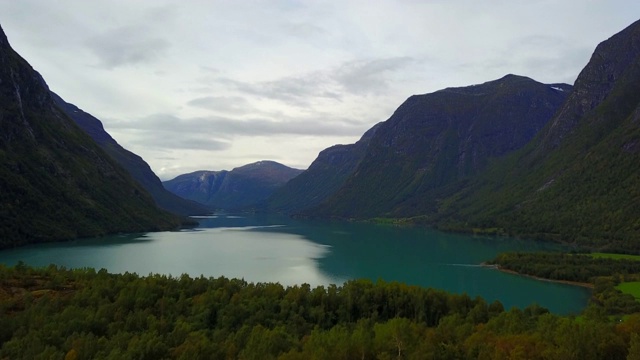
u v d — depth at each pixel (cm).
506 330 7006
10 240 19225
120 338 6006
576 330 6362
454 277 14862
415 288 9462
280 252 19838
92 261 15900
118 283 8262
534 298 12150
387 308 8931
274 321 7588
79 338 5888
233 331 6981
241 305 7800
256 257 18138
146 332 6456
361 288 9375
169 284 8725
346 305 8756
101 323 6644
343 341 6062
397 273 15338
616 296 11350
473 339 6425
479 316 8300
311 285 13000
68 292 8038
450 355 6050
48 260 15762
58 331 6131
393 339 6325
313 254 19362
